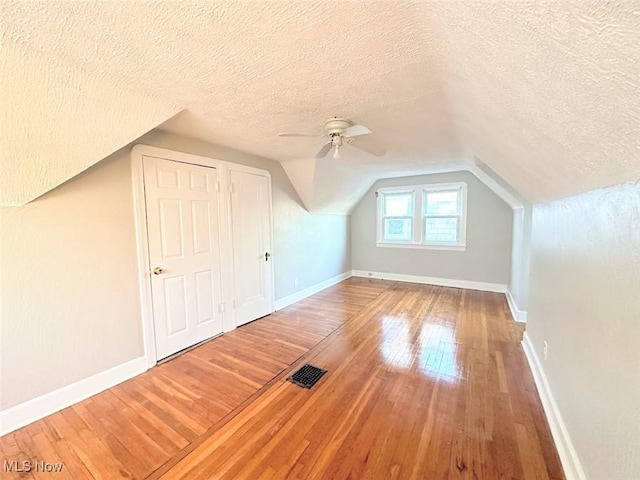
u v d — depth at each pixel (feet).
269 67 4.66
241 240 11.25
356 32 3.72
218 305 10.37
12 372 5.82
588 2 1.44
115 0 3.10
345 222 19.47
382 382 7.33
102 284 7.15
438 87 5.43
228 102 6.13
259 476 4.70
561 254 5.82
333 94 5.78
